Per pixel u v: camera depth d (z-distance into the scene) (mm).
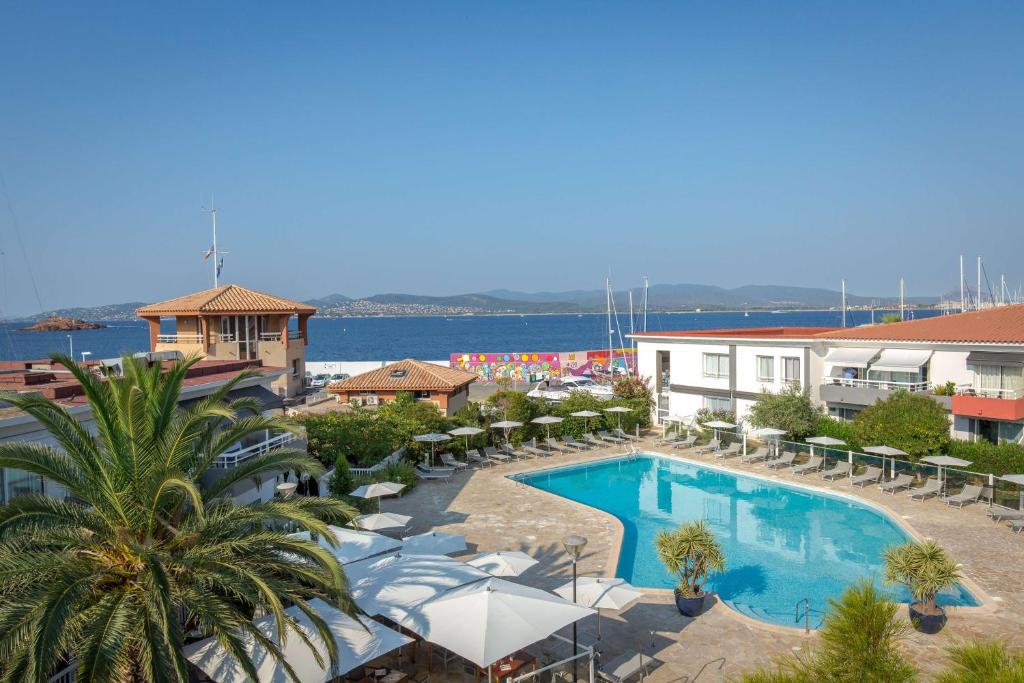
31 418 16250
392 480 31656
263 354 47969
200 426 13375
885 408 33250
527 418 41562
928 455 32219
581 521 27469
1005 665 7516
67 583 10945
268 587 11352
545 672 15945
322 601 14867
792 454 36281
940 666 15797
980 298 76875
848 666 9117
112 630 10742
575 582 15977
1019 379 33062
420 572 16766
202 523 12453
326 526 12453
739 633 17953
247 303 47656
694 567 19281
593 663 15398
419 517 28047
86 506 15812
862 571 23125
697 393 45875
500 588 15164
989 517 27219
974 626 17953
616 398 46500
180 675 10609
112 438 12375
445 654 16047
